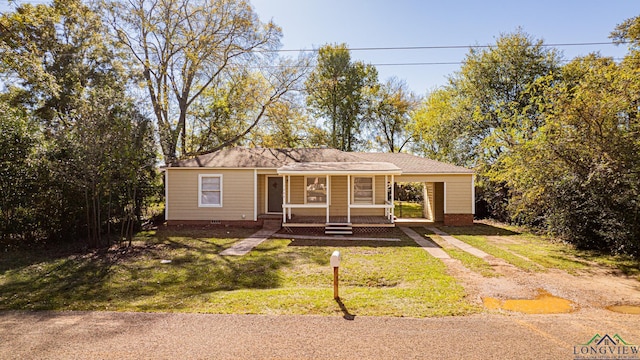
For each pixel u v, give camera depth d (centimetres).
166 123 2103
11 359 395
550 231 1247
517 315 545
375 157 2064
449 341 443
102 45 2098
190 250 1112
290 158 1819
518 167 1188
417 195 3444
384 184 1741
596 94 959
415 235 1442
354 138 3703
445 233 1504
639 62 980
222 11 2233
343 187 1747
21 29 1284
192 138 2553
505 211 1839
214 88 2581
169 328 485
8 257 995
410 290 678
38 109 1861
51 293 681
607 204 973
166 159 1995
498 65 2417
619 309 585
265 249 1128
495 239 1345
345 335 460
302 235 1434
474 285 720
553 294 666
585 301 626
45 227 1178
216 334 464
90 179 1138
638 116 956
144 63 2205
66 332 473
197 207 1681
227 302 602
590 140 966
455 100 2912
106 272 845
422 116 3381
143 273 838
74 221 1242
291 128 2572
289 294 648
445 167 1848
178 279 792
